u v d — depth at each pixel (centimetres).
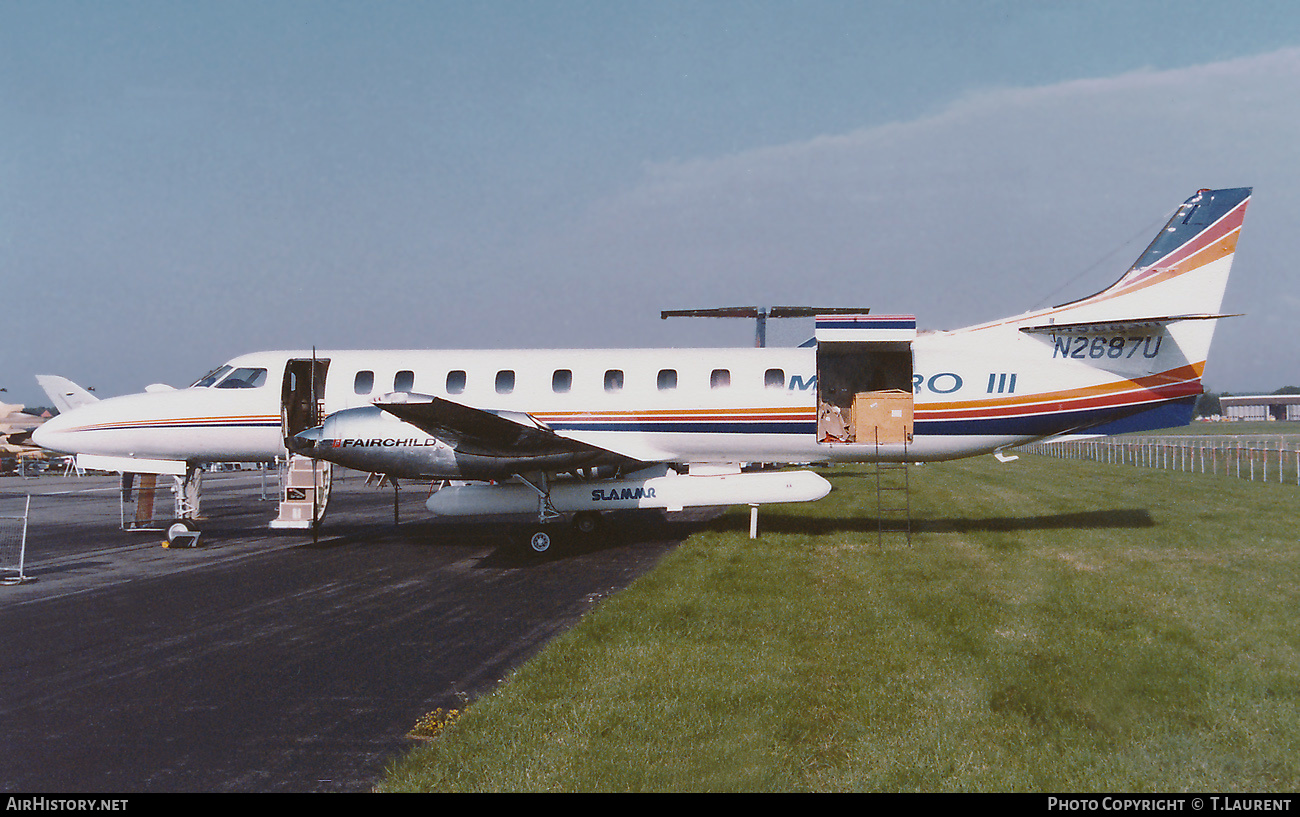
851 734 569
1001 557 1227
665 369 1519
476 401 1534
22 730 613
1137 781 498
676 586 1043
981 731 574
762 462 1605
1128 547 1305
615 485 1470
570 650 774
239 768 541
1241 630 810
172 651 827
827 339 1430
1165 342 1458
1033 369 1466
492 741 566
